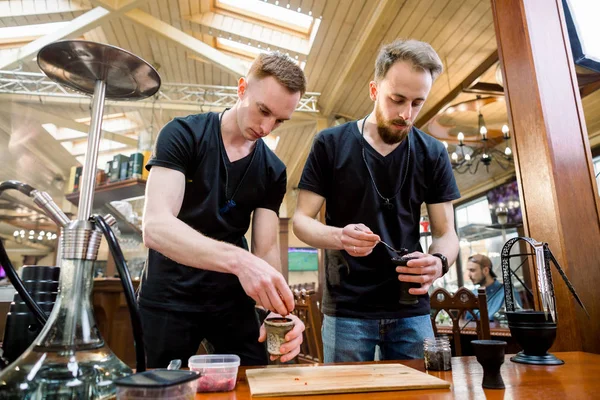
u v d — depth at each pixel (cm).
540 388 79
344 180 148
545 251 111
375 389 78
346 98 540
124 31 472
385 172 148
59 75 82
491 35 374
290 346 93
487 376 81
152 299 126
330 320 146
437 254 136
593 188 145
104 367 66
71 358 63
